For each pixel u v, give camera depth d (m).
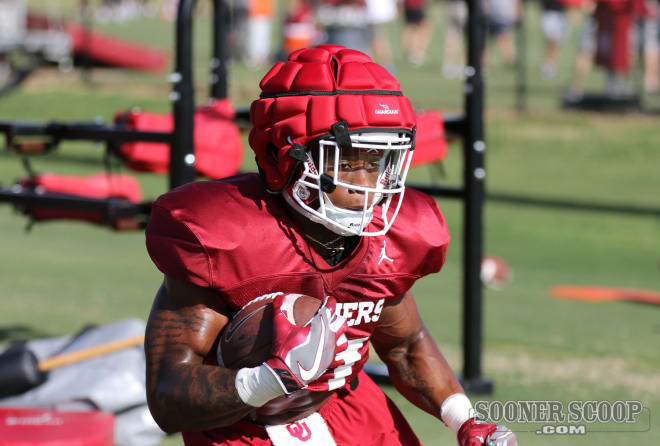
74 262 28.56
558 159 46.62
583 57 56.66
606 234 34.88
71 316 21.92
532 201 39.44
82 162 41.91
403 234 8.66
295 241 8.16
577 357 19.94
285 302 7.83
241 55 66.31
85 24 61.06
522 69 53.62
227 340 7.95
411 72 67.50
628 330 22.69
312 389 8.27
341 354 8.53
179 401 7.66
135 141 15.43
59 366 14.84
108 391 13.75
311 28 58.00
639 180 43.50
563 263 31.02
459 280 28.39
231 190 8.17
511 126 50.41
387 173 8.16
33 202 16.66
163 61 68.25
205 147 16.00
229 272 7.90
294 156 7.91
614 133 49.75
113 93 53.88
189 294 8.00
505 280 28.12
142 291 24.88
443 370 9.45
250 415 8.48
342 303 8.52
